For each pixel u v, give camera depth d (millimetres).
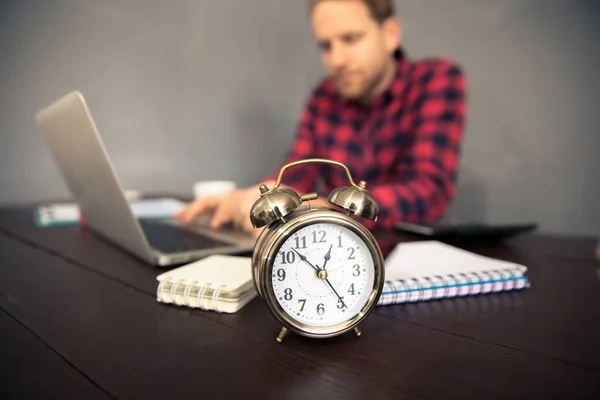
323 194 924
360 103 1675
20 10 1668
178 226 1034
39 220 1206
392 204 1089
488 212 2115
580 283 638
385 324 506
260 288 451
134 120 1901
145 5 1876
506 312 533
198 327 500
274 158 2246
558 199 2088
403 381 376
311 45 2299
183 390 364
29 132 1726
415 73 1545
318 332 456
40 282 670
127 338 469
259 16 2137
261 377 386
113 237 881
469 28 2084
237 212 969
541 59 2037
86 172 780
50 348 445
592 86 2043
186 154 2025
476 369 395
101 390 364
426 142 1354
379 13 1445
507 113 2074
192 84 2008
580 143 2066
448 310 546
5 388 367
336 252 471
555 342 446
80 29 1770
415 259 700
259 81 2168
